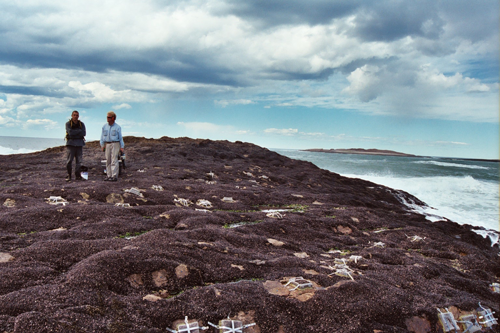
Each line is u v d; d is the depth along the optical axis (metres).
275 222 8.11
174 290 4.24
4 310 3.15
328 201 14.11
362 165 51.19
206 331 3.49
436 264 6.59
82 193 9.52
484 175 46.00
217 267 4.89
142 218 7.64
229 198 11.76
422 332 4.29
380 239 8.63
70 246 4.77
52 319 3.07
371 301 4.36
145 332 3.26
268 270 5.06
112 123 12.55
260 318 3.75
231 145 29.33
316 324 3.91
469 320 4.71
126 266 4.25
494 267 7.30
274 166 24.27
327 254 6.71
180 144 25.03
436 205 21.25
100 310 3.39
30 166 15.72
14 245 5.02
